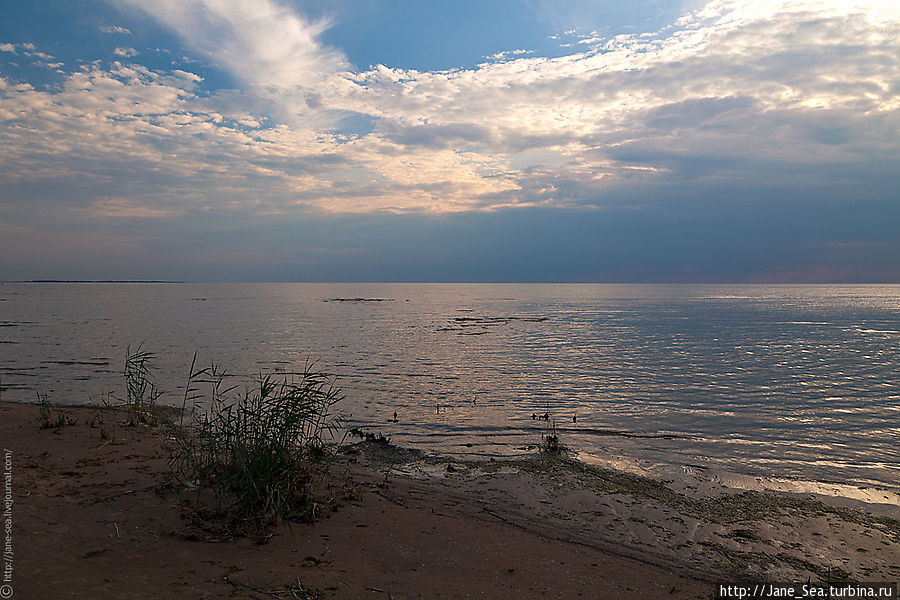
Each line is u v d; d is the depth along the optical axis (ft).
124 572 14.74
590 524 21.97
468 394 58.80
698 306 328.70
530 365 83.30
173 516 18.70
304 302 354.33
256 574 15.20
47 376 64.75
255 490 19.63
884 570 18.75
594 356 95.55
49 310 232.53
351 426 42.70
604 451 37.01
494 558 17.83
